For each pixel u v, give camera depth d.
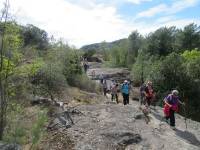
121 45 78.69
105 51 89.12
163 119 18.23
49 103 17.70
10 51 12.93
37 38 28.09
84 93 26.42
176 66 39.69
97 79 43.97
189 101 38.31
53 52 28.02
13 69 12.73
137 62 53.06
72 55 30.52
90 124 15.88
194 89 38.78
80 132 14.90
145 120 17.64
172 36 74.50
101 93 31.80
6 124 12.40
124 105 20.25
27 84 14.93
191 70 41.88
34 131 12.39
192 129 17.45
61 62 28.50
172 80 39.38
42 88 20.73
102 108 18.91
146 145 14.45
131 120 17.16
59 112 16.59
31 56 14.48
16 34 13.07
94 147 13.70
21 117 13.20
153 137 15.28
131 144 14.46
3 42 12.62
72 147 13.55
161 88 39.16
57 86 22.81
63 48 29.98
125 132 15.02
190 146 14.80
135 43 77.12
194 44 74.62
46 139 13.95
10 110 12.88
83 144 13.84
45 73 21.75
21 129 12.26
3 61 12.43
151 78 40.09
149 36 71.69
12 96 13.56
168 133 16.22
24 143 12.26
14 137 12.06
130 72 55.28
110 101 25.08
